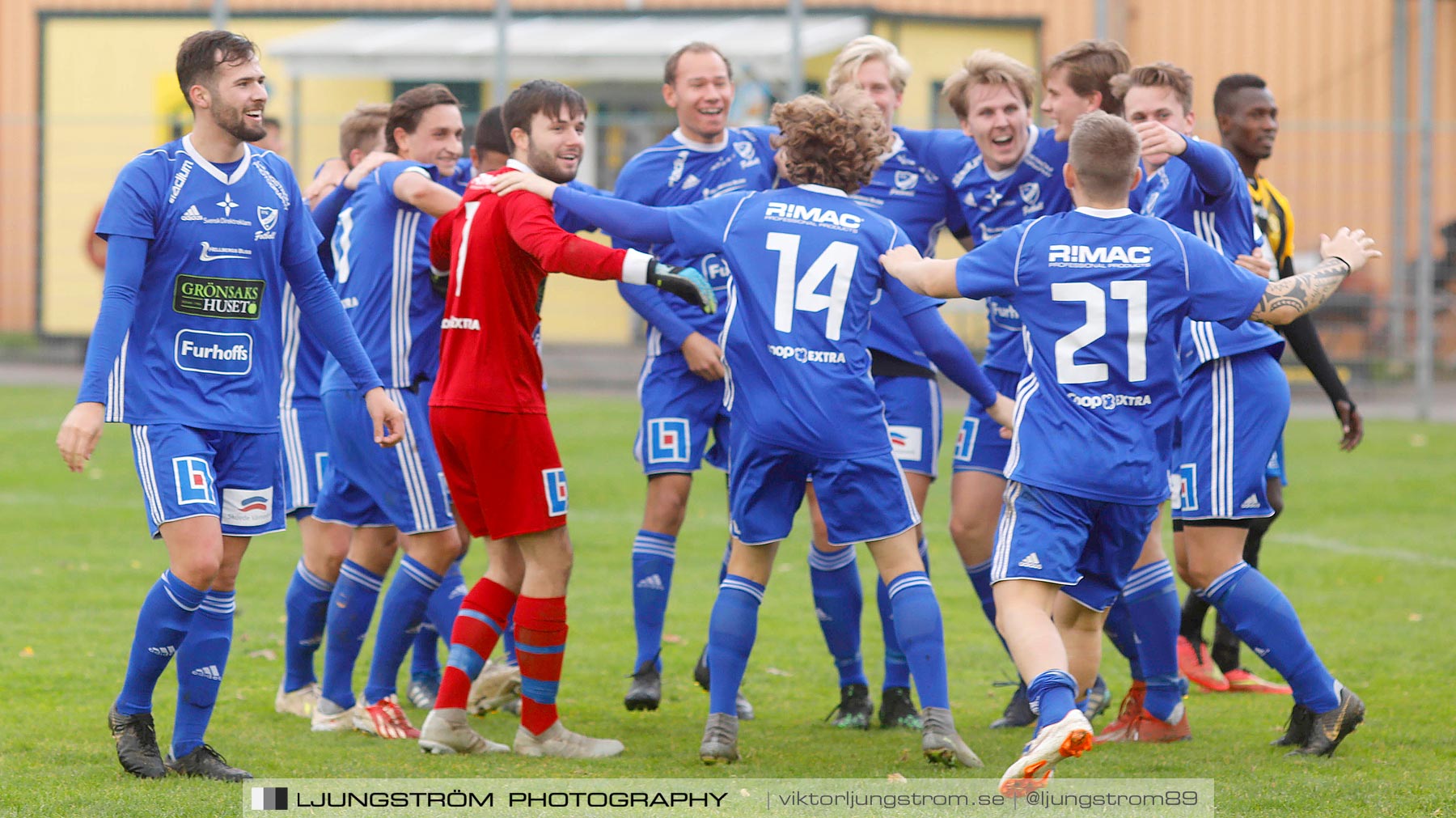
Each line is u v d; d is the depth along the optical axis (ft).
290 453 66.03
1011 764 56.03
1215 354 57.36
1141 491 50.08
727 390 56.08
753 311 54.49
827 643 64.03
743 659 56.03
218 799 48.62
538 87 57.47
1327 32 205.67
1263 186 68.90
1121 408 50.08
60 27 223.30
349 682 61.67
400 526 60.18
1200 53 208.33
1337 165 197.47
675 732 61.87
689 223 55.52
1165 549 107.86
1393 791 50.11
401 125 65.98
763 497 55.72
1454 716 61.77
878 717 64.90
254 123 50.98
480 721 65.10
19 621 79.05
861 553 108.47
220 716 63.41
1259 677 74.33
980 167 69.26
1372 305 184.96
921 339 56.24
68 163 217.97
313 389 66.90
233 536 52.85
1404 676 68.74
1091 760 55.93
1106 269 49.90
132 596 86.33
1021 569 50.11
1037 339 50.78
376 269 61.52
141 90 222.48
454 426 55.83
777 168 72.74
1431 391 179.83
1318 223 198.08
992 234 69.92
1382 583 91.61
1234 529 57.77
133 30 222.48
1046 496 50.34
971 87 67.97
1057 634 49.60
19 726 58.75
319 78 219.00
